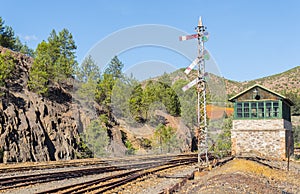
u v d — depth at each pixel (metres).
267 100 43.59
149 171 23.95
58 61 56.16
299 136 73.75
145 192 17.67
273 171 29.50
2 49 57.00
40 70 51.84
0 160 34.19
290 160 41.09
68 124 46.69
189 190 17.98
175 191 17.67
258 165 31.19
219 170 26.66
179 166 28.84
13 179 19.98
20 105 44.31
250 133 43.66
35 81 50.34
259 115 43.81
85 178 21.77
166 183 20.52
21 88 48.78
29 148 38.69
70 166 29.17
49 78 53.81
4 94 43.16
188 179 21.86
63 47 59.75
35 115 44.28
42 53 54.81
